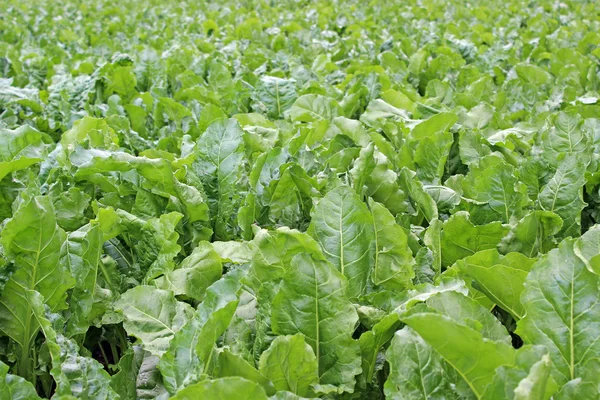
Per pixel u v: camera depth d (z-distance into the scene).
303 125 3.54
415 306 1.72
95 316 2.21
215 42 7.45
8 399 1.66
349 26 7.98
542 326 1.71
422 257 2.27
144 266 2.40
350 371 1.77
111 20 9.31
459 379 1.60
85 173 2.54
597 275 1.68
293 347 1.64
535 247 2.38
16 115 4.34
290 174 2.54
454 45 6.47
